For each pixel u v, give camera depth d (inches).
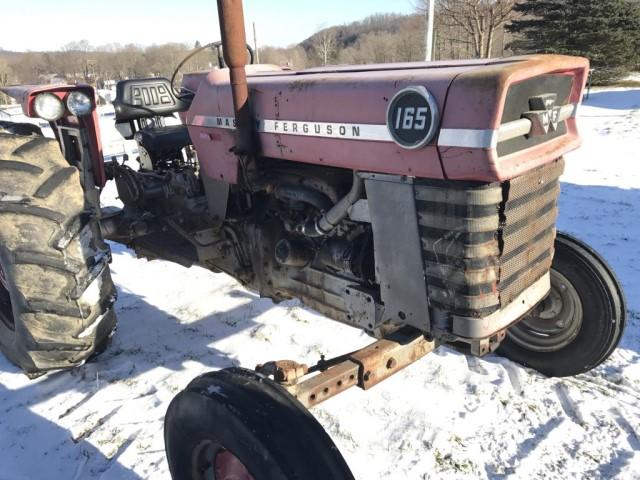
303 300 102.0
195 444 73.0
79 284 105.3
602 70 964.6
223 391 67.7
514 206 74.0
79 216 105.6
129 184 130.6
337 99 78.0
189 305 154.6
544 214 82.7
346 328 138.2
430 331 78.1
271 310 149.6
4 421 107.4
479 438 97.2
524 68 63.8
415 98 67.1
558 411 103.4
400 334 84.2
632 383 110.6
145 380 118.8
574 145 80.7
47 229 102.0
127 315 149.6
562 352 111.3
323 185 90.0
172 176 130.0
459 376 115.0
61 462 96.2
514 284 78.7
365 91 74.3
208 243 113.7
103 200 255.0
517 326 117.2
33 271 102.3
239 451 64.2
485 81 62.0
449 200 70.1
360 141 76.1
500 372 115.9
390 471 90.3
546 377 114.7
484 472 89.7
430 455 93.2
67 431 103.7
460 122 63.9
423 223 73.8
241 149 92.7
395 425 100.7
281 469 60.7
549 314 112.4
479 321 73.1
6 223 100.2
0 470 94.5
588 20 952.3
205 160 109.0
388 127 70.4
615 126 480.1
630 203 239.9
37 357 108.3
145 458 95.2
